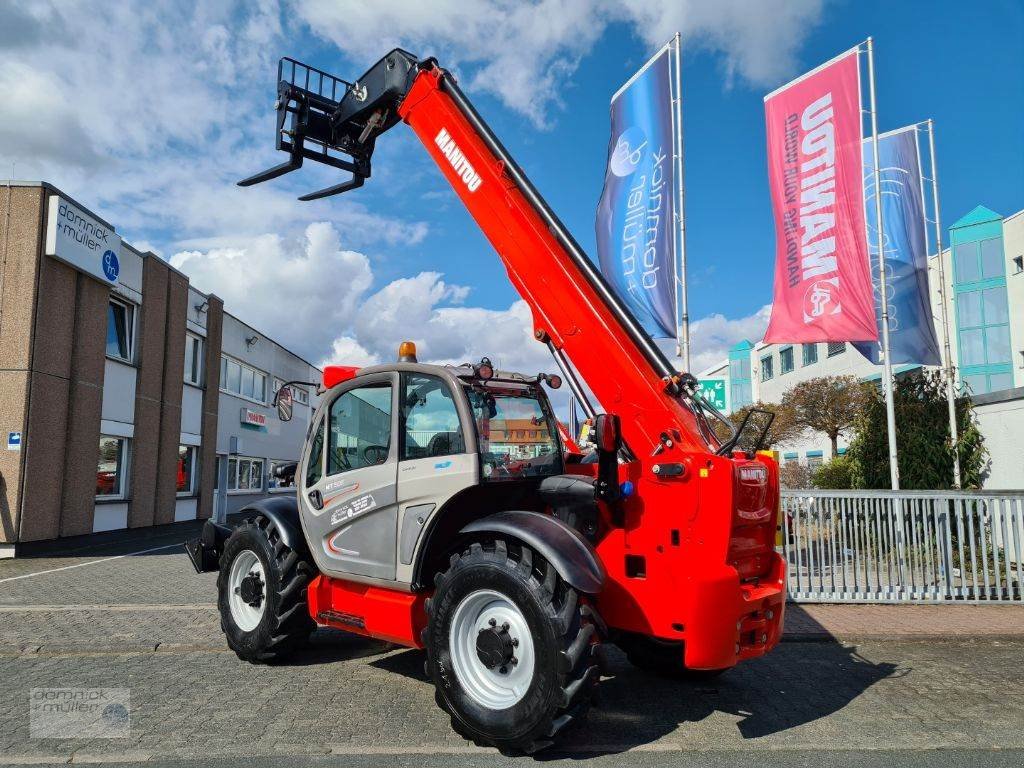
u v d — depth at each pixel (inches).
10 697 183.6
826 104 384.8
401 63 237.1
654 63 383.6
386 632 182.4
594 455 209.3
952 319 1157.1
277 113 255.6
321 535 201.3
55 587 367.6
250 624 221.0
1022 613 295.3
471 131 213.0
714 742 157.9
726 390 388.8
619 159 397.1
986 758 149.7
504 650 153.5
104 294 593.9
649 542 161.9
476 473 169.9
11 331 506.6
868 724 170.4
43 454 518.9
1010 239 1101.1
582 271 186.7
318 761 143.5
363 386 200.4
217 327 890.1
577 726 150.6
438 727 164.2
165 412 730.2
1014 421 418.6
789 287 395.5
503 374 192.7
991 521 315.3
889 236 465.7
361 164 269.4
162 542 627.2
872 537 318.7
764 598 161.5
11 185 515.2
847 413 904.3
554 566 147.2
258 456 1083.9
